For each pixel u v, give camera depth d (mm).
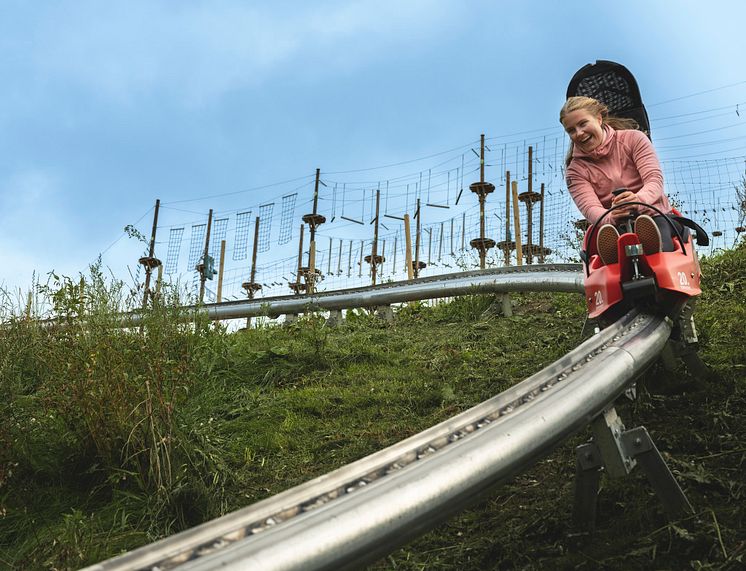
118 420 4117
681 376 4254
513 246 16031
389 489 1913
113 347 4535
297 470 4398
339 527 1731
